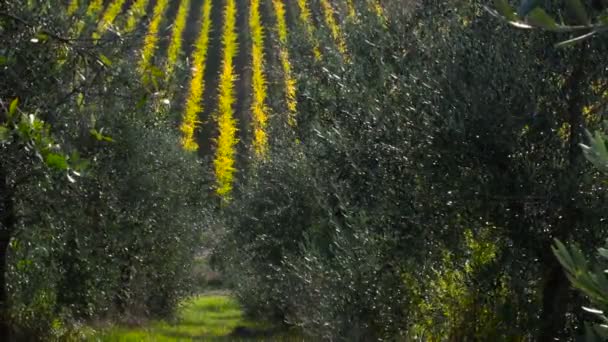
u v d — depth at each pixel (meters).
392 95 13.00
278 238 26.17
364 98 13.80
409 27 13.68
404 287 13.63
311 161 18.25
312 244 17.09
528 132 10.61
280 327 28.89
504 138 10.47
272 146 27.98
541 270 10.88
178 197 28.83
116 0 77.00
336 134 14.70
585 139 10.20
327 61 17.22
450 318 13.54
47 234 15.59
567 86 10.74
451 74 11.05
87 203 16.47
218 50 75.56
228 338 25.81
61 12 14.64
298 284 20.36
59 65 12.00
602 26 2.71
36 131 5.78
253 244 27.72
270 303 28.73
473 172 10.85
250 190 30.44
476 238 12.07
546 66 10.65
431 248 12.03
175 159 27.83
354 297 14.16
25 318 18.28
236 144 57.41
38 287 17.02
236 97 66.00
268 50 71.19
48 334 18.94
